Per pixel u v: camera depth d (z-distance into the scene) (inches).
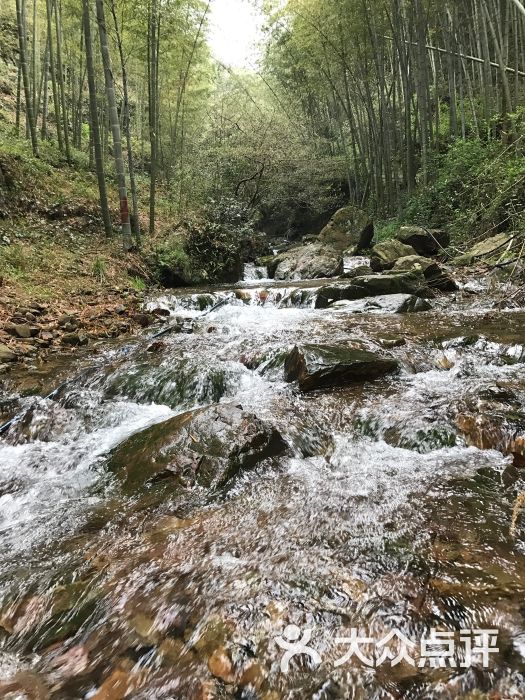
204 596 76.0
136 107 770.8
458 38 560.7
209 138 693.3
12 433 157.4
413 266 367.9
